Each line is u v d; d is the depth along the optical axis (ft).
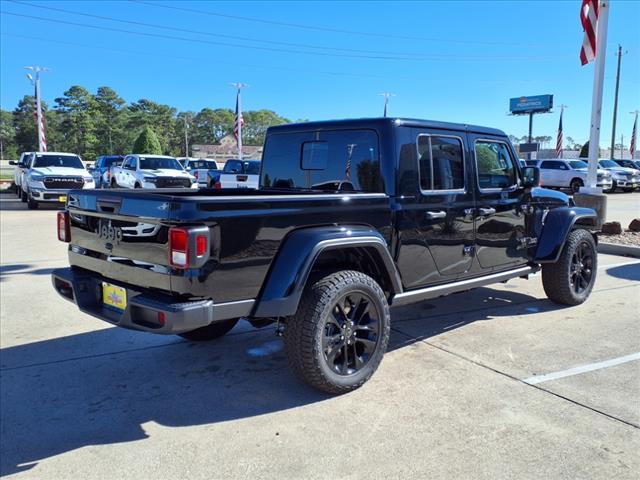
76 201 12.89
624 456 9.63
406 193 13.64
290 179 16.26
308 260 11.18
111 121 333.42
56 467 9.47
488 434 10.42
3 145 394.93
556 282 18.94
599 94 34.94
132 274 11.16
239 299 10.75
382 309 12.67
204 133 434.71
